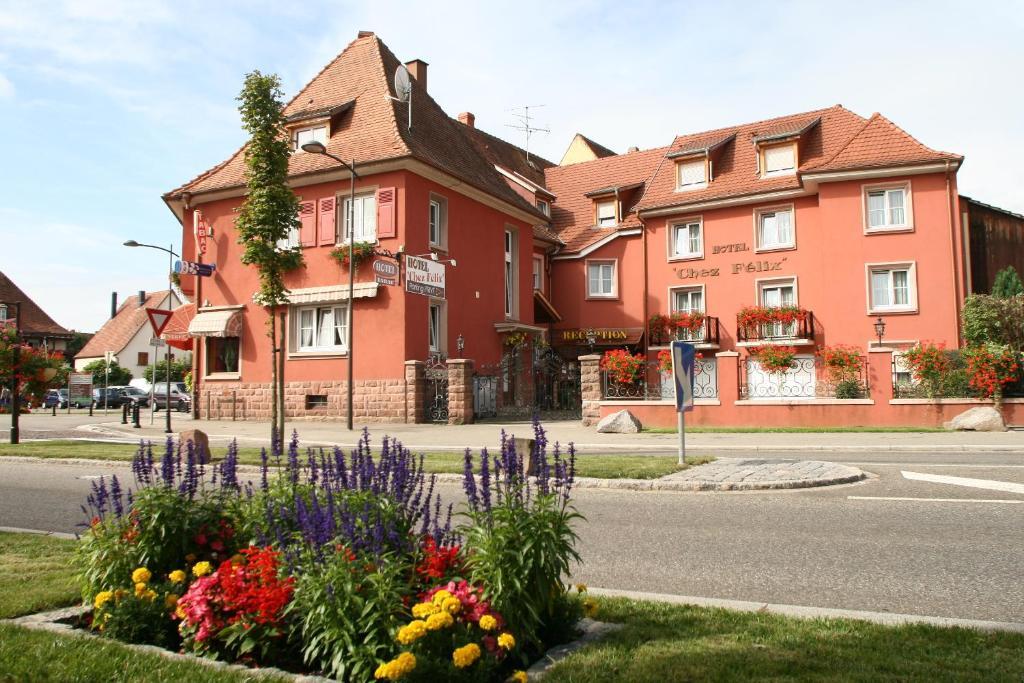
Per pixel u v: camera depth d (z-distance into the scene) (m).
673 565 6.16
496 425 21.03
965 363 17.62
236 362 25.41
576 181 36.84
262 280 14.73
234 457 5.40
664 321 29.73
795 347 27.28
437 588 3.89
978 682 3.46
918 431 16.81
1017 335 21.38
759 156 28.97
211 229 25.89
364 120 24.59
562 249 32.84
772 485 9.70
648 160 35.41
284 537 4.41
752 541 6.91
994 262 27.12
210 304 25.81
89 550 4.69
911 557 6.18
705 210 29.66
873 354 18.27
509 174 33.69
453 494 9.72
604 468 11.03
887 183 25.36
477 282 26.34
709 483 9.77
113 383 60.94
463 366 21.39
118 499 4.91
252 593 3.94
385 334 22.55
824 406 18.45
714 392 20.16
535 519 4.15
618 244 31.94
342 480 4.68
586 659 3.83
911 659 3.77
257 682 3.51
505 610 3.83
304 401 23.73
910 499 8.64
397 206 22.72
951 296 24.38
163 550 4.63
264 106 14.31
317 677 3.58
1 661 3.76
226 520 4.95
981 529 7.07
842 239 25.75
